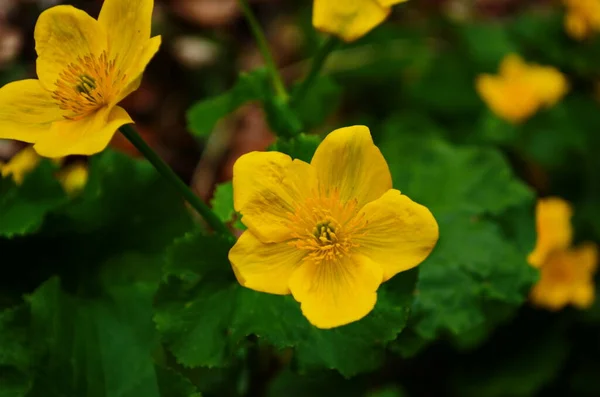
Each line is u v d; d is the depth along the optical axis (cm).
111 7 28
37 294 31
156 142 43
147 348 32
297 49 50
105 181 33
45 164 33
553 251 38
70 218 32
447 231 35
